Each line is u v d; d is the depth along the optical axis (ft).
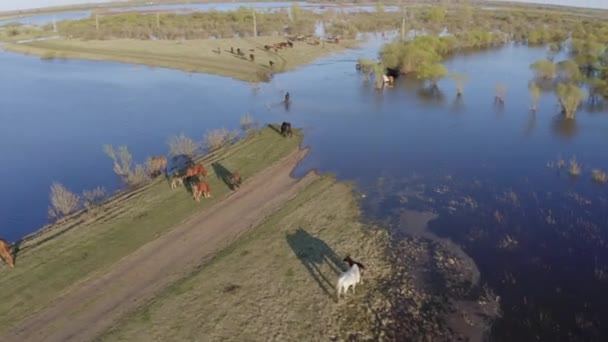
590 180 101.60
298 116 153.79
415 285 68.28
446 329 59.77
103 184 107.34
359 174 108.06
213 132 130.62
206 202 92.58
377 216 88.48
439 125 142.72
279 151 121.19
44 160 121.90
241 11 408.05
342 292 66.03
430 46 237.04
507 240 79.61
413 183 102.78
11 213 95.66
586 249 76.43
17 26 414.41
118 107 169.68
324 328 59.82
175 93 188.75
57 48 296.51
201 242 79.00
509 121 145.69
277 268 71.61
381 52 231.50
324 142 128.88
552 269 71.56
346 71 225.35
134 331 58.59
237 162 113.19
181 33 332.80
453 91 185.68
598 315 61.62
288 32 350.02
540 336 58.29
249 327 59.57
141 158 121.60
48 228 84.74
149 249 76.74
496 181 102.63
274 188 100.27
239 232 82.33
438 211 90.12
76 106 171.73
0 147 131.34
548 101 167.53
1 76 224.94
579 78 184.96
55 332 58.65
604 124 141.79
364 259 74.59
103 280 68.64
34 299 64.18
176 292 65.77
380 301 64.90
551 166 109.81
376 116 153.28
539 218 86.48
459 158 116.37
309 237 80.64
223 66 234.17
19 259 72.90
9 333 58.34
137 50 278.67
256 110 162.20
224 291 66.03
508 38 326.24
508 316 61.87
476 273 71.10
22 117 158.71
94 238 78.95
